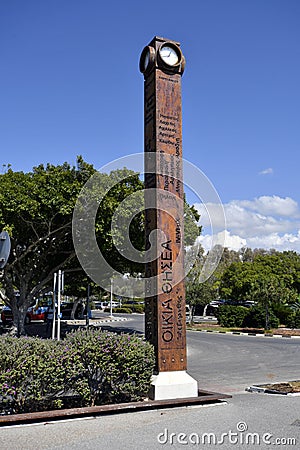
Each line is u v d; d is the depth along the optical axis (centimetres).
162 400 784
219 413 755
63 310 4306
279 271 5075
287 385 1055
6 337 752
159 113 894
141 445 586
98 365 756
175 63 914
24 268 2338
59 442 596
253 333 2777
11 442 594
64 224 2084
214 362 1572
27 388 702
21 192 1945
